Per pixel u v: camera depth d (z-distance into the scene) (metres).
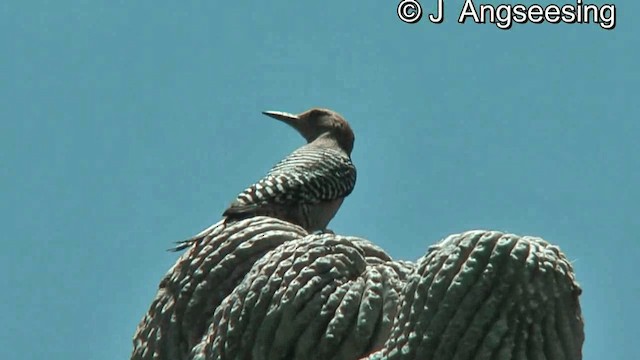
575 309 11.69
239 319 12.90
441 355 11.52
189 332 13.87
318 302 12.66
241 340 12.86
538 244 11.81
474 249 11.66
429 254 11.91
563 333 11.57
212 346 13.25
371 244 13.42
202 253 14.20
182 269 14.27
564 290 11.62
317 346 12.53
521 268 11.55
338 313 12.55
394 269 12.86
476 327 11.48
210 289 13.94
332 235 13.27
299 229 14.56
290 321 12.62
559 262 11.69
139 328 14.34
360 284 12.73
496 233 11.75
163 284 14.36
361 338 12.42
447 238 11.91
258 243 14.11
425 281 11.73
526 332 11.49
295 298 12.66
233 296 13.16
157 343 14.00
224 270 13.98
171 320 13.98
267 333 12.69
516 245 11.65
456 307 11.55
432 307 11.62
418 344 11.60
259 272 13.07
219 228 14.62
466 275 11.56
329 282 12.79
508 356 11.42
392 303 12.52
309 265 12.90
